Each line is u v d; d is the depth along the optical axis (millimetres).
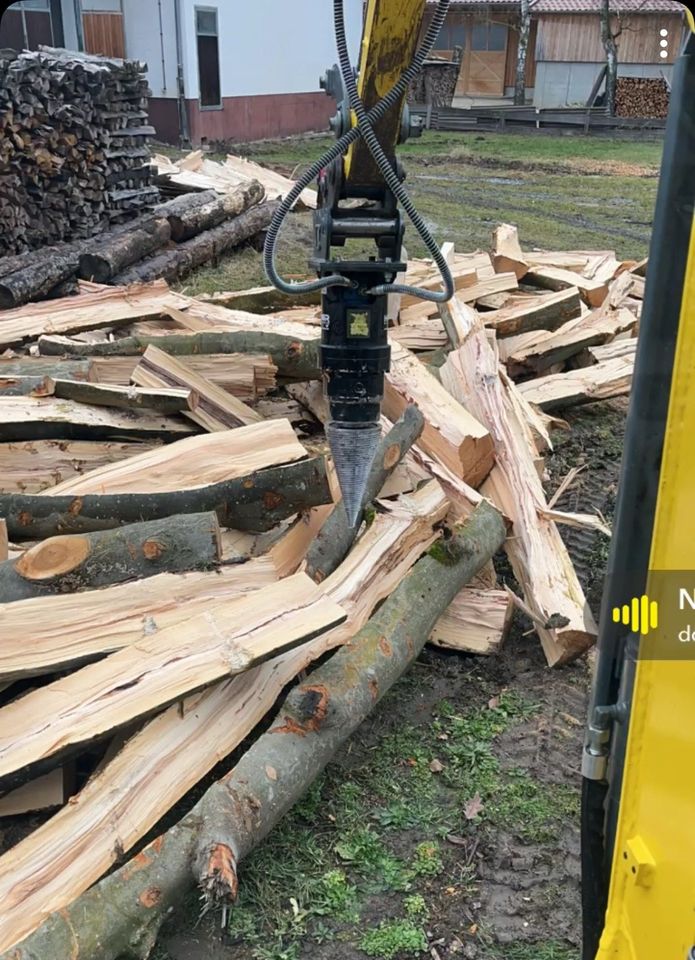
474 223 14867
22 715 3080
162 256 10406
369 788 3783
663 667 1778
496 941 3133
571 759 3979
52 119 9406
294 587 3678
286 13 24016
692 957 1725
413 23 2658
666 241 1838
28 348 6414
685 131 1772
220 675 3273
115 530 3727
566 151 24094
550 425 7082
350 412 3084
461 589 4637
